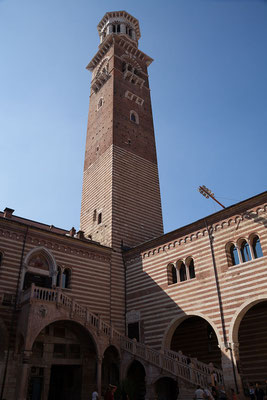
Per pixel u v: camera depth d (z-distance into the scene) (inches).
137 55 2289.6
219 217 1135.6
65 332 1145.4
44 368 1058.1
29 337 944.9
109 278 1375.5
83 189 1845.5
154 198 1756.9
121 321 1327.5
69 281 1262.3
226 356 962.7
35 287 1024.9
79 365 1141.7
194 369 942.4
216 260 1095.0
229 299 1016.9
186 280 1168.2
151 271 1315.2
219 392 862.5
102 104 2007.9
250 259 1020.5
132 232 1562.5
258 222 1023.6
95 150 1884.8
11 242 1165.7
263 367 1087.6
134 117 1971.0
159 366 1015.0
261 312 1152.8
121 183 1651.1
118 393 984.3
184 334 1362.0
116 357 1150.3
